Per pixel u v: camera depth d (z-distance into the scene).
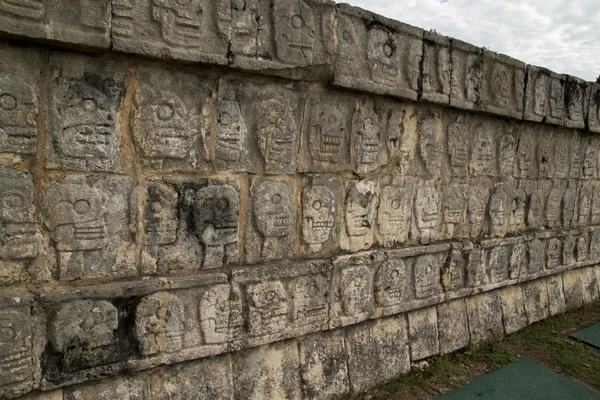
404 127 3.53
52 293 2.15
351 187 3.25
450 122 3.90
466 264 4.14
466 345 4.18
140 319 2.40
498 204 4.49
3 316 2.04
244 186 2.74
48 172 2.13
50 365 2.19
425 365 3.78
